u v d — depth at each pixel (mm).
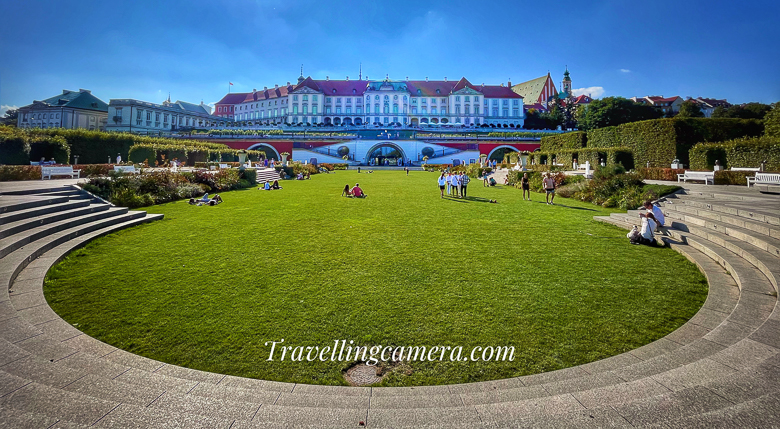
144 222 11695
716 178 18656
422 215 13984
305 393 3418
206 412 2822
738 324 4426
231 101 129125
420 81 112938
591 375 3568
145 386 3262
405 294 6004
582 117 87062
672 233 9383
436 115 108000
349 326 4934
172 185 18219
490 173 37344
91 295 5879
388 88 106188
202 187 20641
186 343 4465
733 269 6406
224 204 16750
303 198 19438
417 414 2838
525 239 9953
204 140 70062
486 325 4953
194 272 7039
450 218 13328
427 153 70688
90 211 10953
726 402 2789
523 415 2773
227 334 4695
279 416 2789
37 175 19375
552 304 5605
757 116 70375
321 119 106562
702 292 6039
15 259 6668
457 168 49125
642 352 4148
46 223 9000
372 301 5727
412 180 34969
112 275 6812
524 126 104750
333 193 22219
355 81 112562
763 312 4738
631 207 15086
